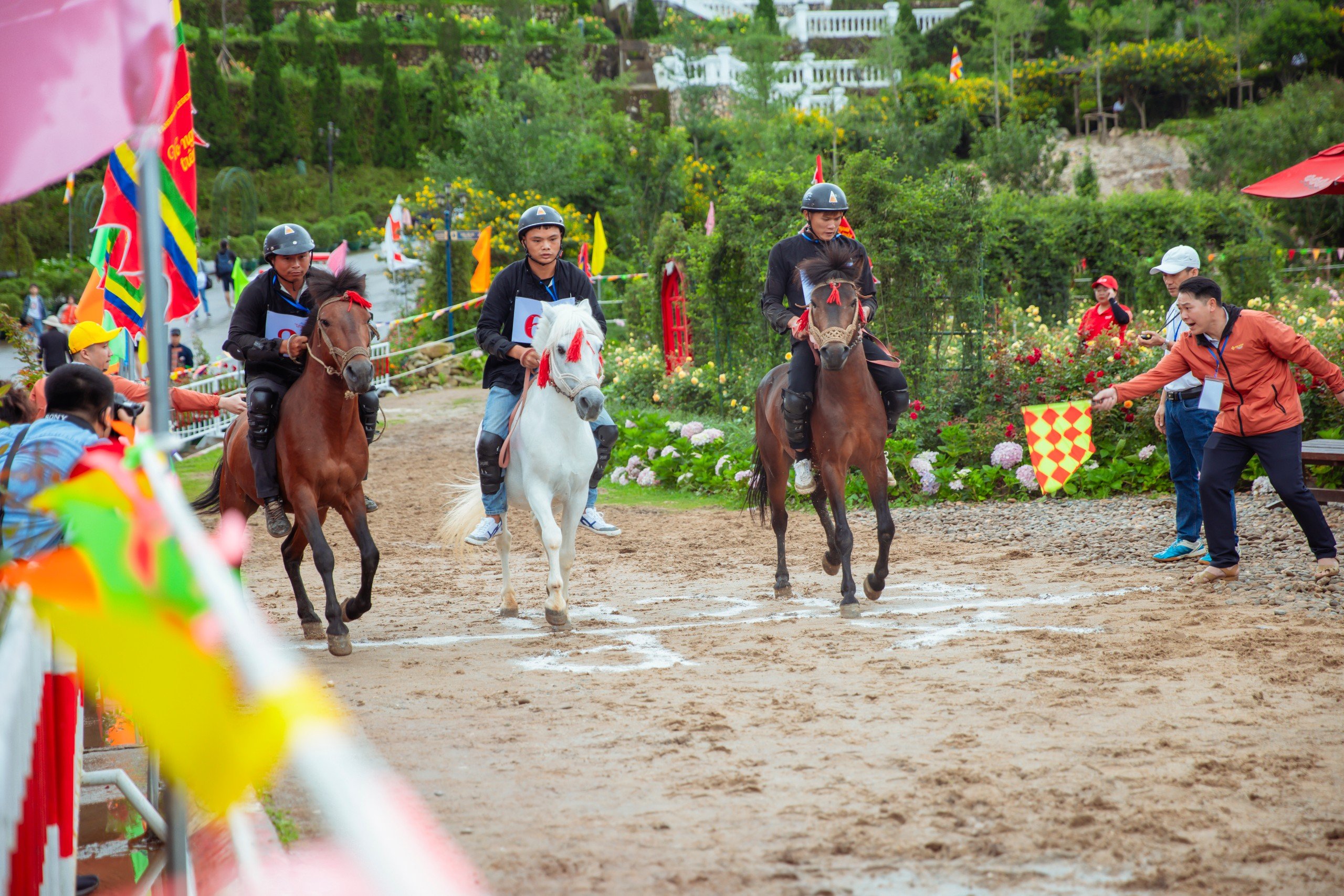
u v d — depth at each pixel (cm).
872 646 801
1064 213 3484
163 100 264
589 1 9975
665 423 2136
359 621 1015
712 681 716
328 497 860
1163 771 510
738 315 2355
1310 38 7419
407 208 4988
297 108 8156
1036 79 7525
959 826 454
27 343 1459
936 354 1819
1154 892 390
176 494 185
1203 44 7394
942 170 1959
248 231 6850
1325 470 1405
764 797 497
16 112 259
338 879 91
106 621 105
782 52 7506
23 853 268
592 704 668
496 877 413
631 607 1034
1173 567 1073
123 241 1195
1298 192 1119
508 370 978
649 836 454
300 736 93
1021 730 581
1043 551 1221
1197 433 1062
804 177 2191
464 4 9775
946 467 1659
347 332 813
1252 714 594
